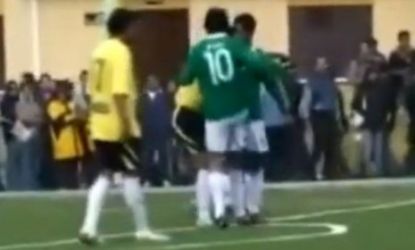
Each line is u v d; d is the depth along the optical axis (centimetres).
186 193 4425
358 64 4822
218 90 3278
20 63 6012
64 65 5988
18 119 4706
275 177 4634
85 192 4562
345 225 3381
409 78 4756
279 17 5909
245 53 3269
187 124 3438
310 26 5912
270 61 3428
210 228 3362
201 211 3403
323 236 3172
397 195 4200
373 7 5884
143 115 4631
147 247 3036
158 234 3219
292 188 4497
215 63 3262
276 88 3428
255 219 3409
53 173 4703
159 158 4650
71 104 4691
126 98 3020
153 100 4641
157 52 5912
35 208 4050
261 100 3553
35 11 5988
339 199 4100
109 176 3091
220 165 3334
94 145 3077
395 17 5878
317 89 4684
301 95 4647
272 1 5903
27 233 3381
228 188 3353
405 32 4828
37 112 4694
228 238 3164
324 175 4716
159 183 4656
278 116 4266
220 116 3284
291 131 4622
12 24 6012
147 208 3906
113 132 3033
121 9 3038
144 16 5919
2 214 3878
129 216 3700
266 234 3222
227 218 3356
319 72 4716
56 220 3681
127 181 3134
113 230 3372
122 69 3009
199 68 3281
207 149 3312
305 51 5925
